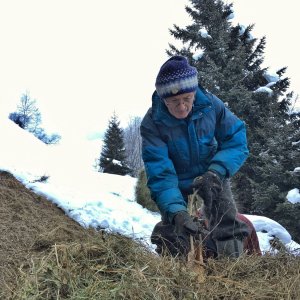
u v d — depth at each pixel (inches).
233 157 130.9
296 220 441.4
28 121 858.8
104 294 87.4
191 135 130.9
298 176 463.5
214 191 123.8
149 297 87.8
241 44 690.8
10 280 116.0
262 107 613.9
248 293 94.8
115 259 97.7
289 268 109.1
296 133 487.5
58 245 100.8
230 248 131.9
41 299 88.1
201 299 90.6
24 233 158.4
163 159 130.3
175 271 96.7
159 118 131.2
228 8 748.0
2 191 194.5
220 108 135.6
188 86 122.9
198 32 707.4
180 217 117.1
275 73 657.0
